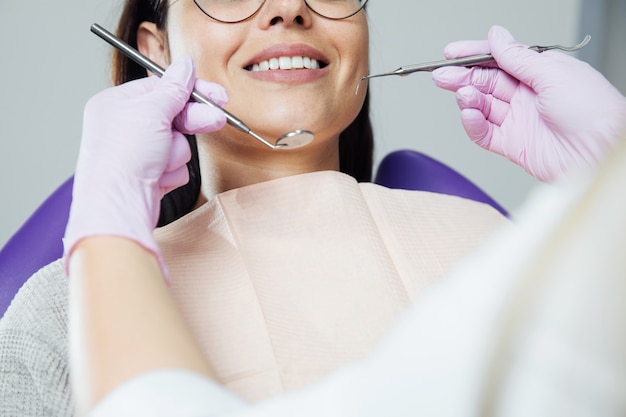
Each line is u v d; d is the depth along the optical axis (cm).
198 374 77
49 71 226
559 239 53
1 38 224
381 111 237
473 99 137
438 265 136
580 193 55
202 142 146
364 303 125
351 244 130
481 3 237
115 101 115
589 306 52
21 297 134
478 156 240
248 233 131
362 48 142
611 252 52
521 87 139
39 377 124
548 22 237
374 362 62
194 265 127
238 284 124
